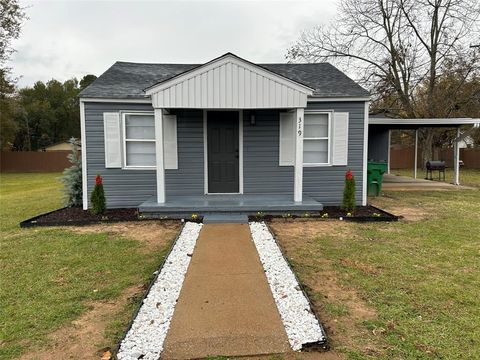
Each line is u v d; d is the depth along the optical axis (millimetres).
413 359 2486
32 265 4559
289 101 7434
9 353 2604
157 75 9742
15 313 3232
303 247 5258
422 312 3195
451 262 4586
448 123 11984
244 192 8781
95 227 6680
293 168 8750
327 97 8312
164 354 2537
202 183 8688
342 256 4832
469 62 18875
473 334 2814
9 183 17156
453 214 7820
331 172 8711
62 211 8195
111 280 4039
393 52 20312
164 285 3803
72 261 4703
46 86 47688
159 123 7426
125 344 2652
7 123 26609
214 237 5742
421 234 6012
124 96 8148
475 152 22047
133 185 8516
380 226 6613
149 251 5141
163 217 7305
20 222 7047
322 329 2852
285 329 2863
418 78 20438
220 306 3291
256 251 4980
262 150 8711
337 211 7801
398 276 4086
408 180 15180
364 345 2662
